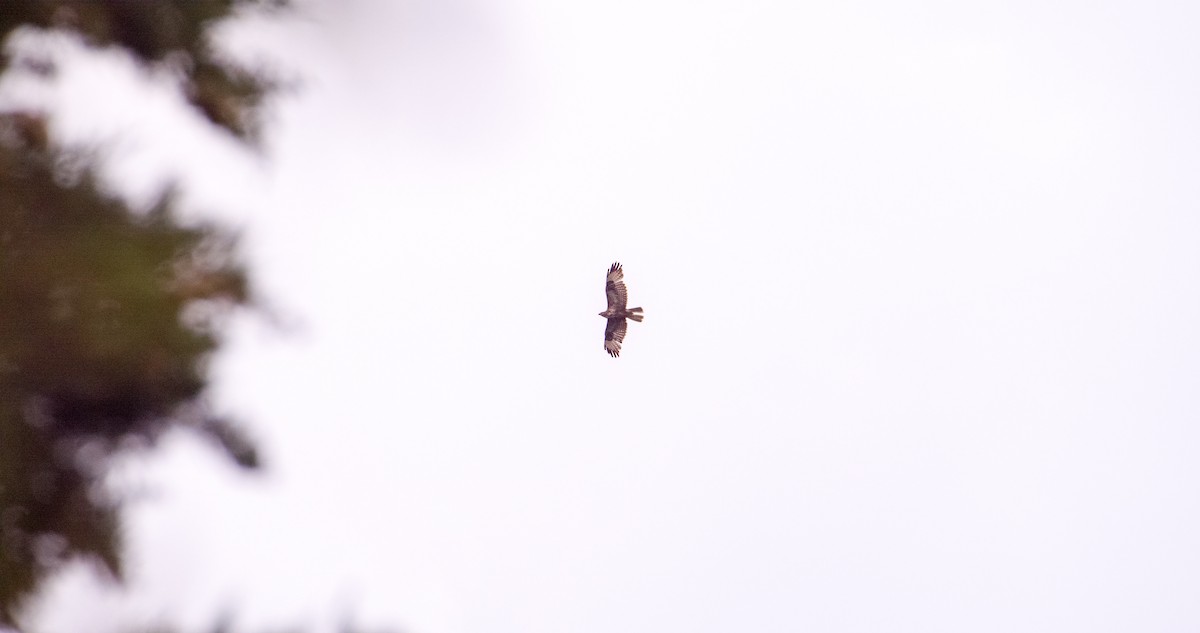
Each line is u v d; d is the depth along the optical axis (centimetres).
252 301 987
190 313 948
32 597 942
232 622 980
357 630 987
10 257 848
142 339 888
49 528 953
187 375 966
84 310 861
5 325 843
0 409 888
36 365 882
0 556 923
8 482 917
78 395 931
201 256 939
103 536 982
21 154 903
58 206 891
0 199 869
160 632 952
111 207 920
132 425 984
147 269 884
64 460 979
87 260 864
